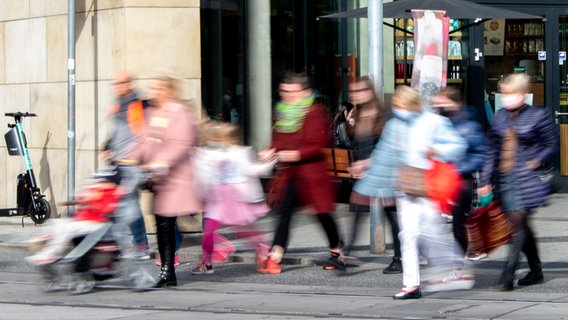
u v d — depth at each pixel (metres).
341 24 35.00
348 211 31.06
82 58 30.03
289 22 34.28
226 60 32.84
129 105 20.17
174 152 19.64
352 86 20.62
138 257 20.14
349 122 29.47
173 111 19.80
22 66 32.84
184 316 17.16
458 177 18.47
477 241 20.30
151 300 18.84
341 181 30.38
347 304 18.03
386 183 20.03
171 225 20.22
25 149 30.64
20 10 32.84
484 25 35.03
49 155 31.81
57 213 31.52
